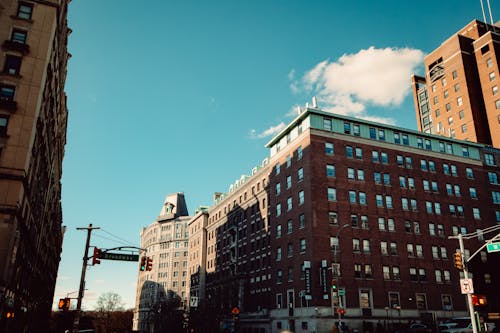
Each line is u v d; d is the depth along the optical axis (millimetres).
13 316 35969
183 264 146250
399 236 55625
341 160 56031
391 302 51375
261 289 63719
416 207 58688
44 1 36594
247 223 73938
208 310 76000
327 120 57656
